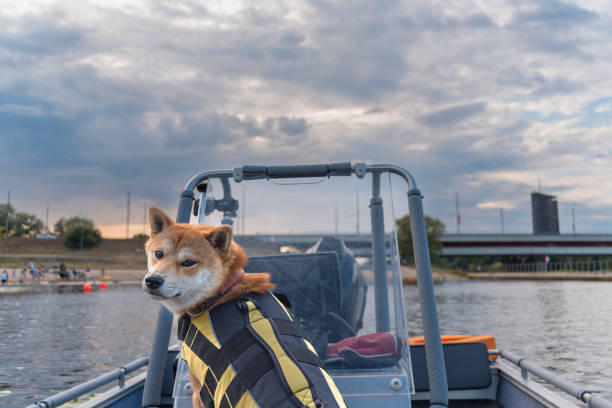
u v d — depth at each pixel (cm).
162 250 211
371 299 340
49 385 1137
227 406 181
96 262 9788
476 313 2931
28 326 2212
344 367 307
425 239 333
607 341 1816
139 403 387
